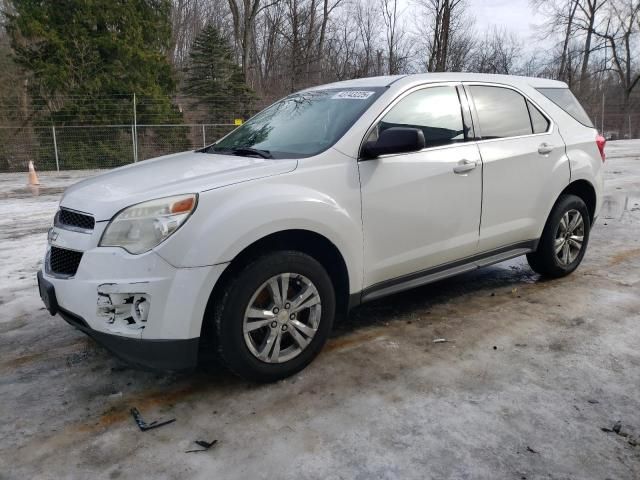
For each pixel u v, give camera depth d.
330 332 3.71
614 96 33.50
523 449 2.57
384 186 3.52
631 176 11.88
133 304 2.78
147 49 21.66
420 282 3.89
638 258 5.66
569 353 3.53
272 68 31.70
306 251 3.38
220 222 2.86
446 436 2.67
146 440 2.70
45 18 19.27
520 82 4.68
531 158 4.42
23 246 6.73
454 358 3.48
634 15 31.88
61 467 2.51
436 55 26.34
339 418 2.84
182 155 4.12
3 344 3.83
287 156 3.46
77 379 3.32
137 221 2.81
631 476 2.38
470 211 4.03
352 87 4.09
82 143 19.19
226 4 39.12
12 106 19.73
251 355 3.06
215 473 2.45
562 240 4.86
